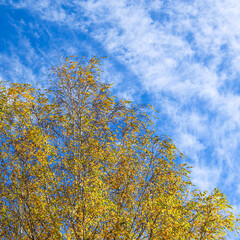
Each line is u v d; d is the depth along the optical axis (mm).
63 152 10211
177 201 10164
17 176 9609
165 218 9578
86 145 10211
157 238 9266
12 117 10219
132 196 10000
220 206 10203
